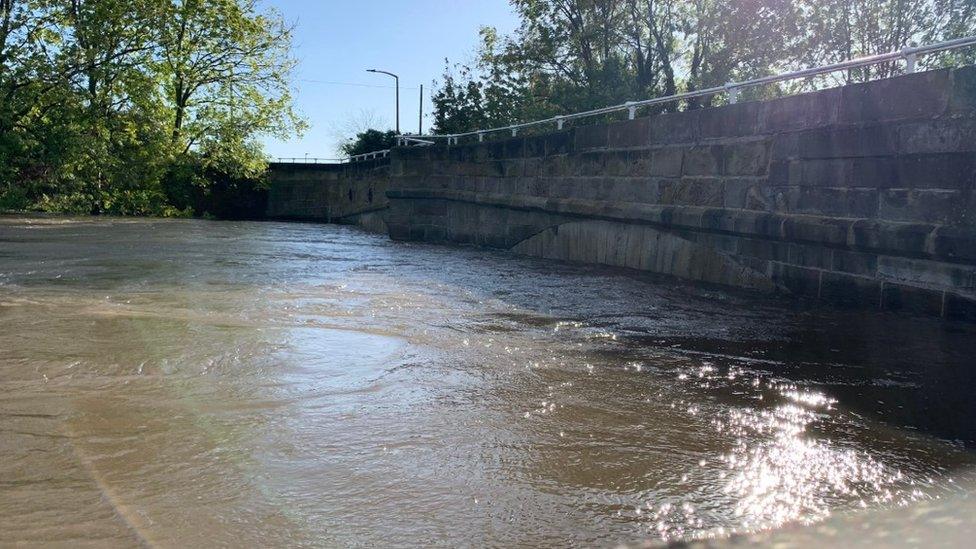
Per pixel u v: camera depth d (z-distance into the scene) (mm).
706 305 6660
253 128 33719
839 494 2340
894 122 6090
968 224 5480
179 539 1929
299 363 3980
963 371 4109
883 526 2102
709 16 27453
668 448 2750
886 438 2926
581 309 6312
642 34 30344
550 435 2871
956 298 5668
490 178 14148
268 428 2867
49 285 7016
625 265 10133
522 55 30469
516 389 3570
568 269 9961
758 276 7781
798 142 7152
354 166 31531
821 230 6742
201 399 3246
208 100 33656
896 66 24844
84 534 1939
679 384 3740
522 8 30500
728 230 8023
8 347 4133
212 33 31688
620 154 10219
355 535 1986
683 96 9008
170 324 5008
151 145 29531
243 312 5645
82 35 25922
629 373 3959
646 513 2170
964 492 2369
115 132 28703
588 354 4441
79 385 3416
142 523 2016
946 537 2031
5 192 25984
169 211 34375
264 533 1979
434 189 16078
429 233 16359
